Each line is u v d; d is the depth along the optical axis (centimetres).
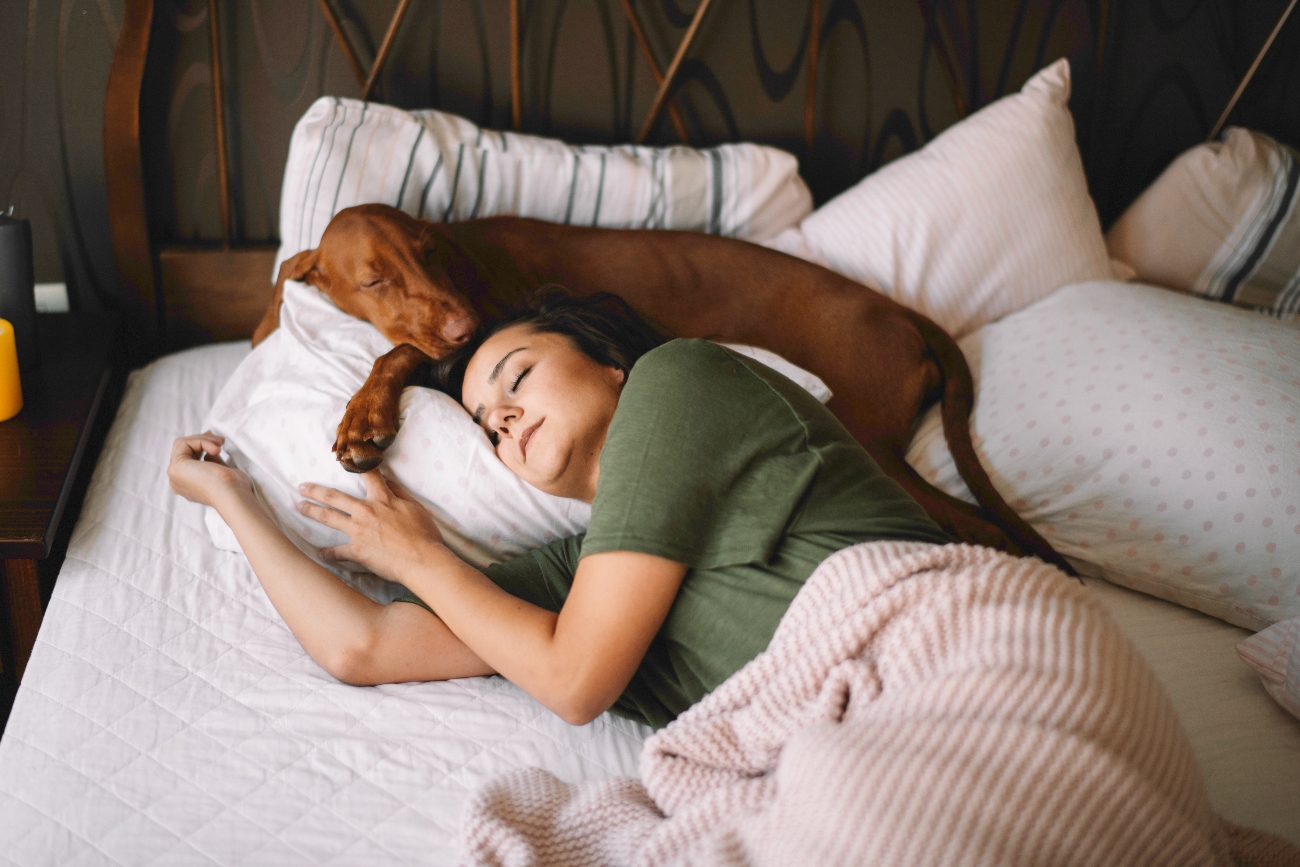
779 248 171
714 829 77
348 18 165
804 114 192
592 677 88
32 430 135
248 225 175
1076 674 75
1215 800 94
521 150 161
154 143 166
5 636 121
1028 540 131
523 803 86
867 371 151
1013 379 150
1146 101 208
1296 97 215
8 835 82
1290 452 120
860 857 67
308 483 110
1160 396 131
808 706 82
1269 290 194
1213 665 115
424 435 114
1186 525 123
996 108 177
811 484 92
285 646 108
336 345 128
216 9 158
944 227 169
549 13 173
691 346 95
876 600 81
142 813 86
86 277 172
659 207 168
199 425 147
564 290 118
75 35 156
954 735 71
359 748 94
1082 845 68
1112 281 165
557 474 104
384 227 132
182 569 118
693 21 178
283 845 84
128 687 100
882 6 187
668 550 87
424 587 99
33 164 163
